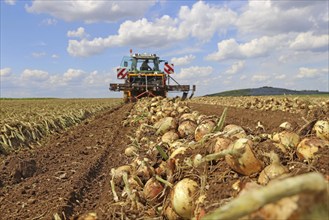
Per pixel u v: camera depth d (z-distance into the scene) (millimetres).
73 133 12328
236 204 1533
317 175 1557
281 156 3693
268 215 1668
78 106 25062
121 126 13594
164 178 4141
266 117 13461
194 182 3461
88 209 4832
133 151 6926
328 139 4395
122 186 5000
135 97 25250
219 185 3174
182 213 3377
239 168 3244
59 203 4824
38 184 6047
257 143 3840
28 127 11234
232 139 3816
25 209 4891
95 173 6734
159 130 7438
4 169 6785
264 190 1522
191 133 6336
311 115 9664
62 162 7711
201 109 18625
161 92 25797
